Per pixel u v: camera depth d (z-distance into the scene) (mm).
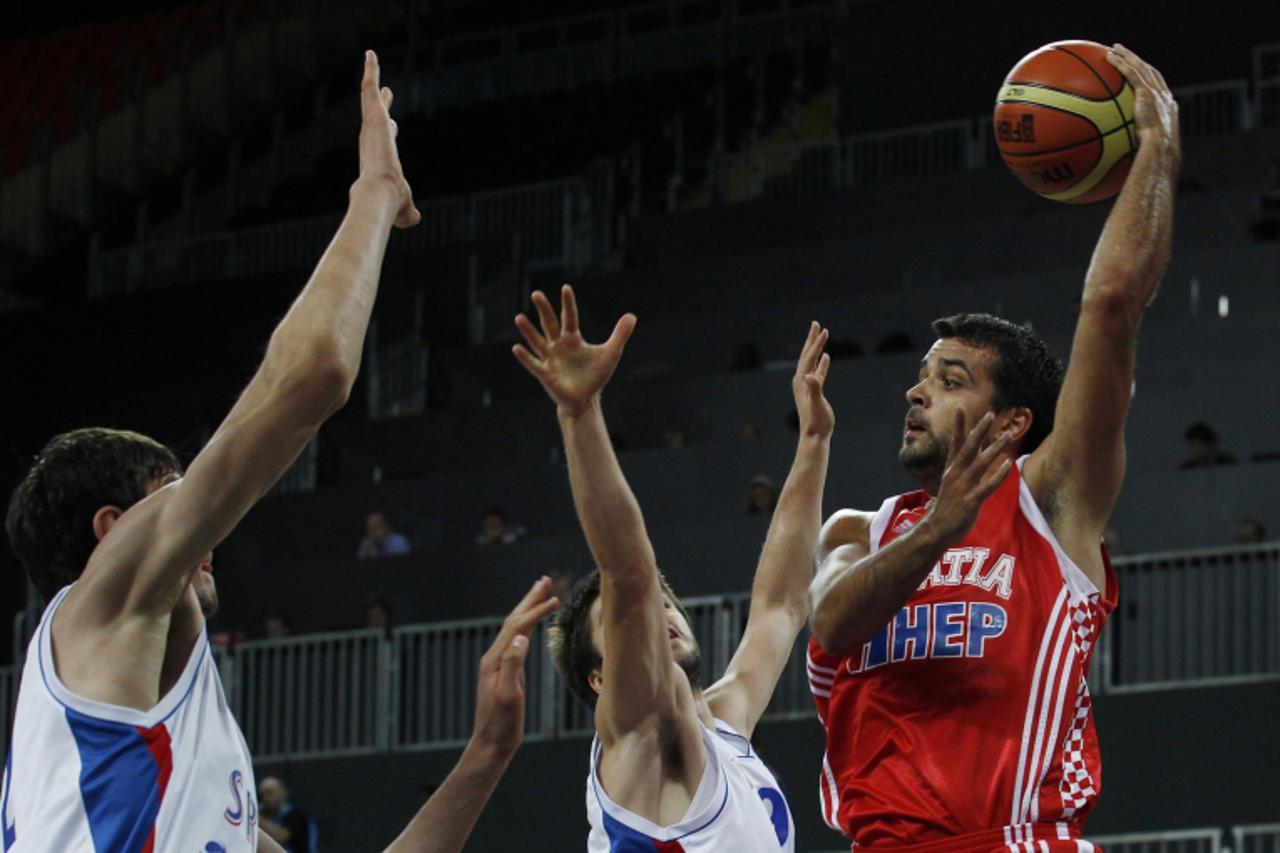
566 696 18094
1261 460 19328
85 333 27875
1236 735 16250
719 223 28156
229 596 21391
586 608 5590
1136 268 4883
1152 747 16469
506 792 17688
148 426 25516
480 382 26000
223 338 27031
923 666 4895
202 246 30125
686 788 5090
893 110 30016
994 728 4824
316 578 21172
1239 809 16062
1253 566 16875
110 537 4219
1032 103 5516
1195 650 16812
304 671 18594
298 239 29734
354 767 18172
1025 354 5203
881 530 5156
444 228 29984
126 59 35656
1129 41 28859
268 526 23109
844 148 29703
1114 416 4867
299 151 34688
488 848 17609
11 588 22750
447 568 20656
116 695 4117
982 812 4750
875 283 26000
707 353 25297
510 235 28000
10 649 22469
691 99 33312
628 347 25750
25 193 32031
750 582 19672
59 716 4117
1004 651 4855
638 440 23547
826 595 4727
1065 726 4832
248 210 32812
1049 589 4895
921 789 4809
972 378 5172
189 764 4195
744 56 34344
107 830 4070
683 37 35156
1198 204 24609
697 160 31781
